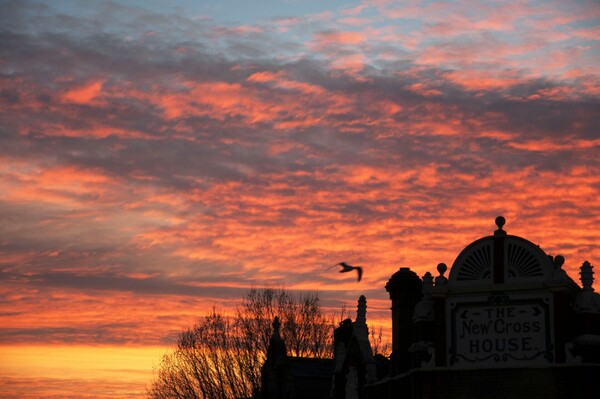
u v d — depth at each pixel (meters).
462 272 38.00
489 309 37.38
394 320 44.47
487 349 37.12
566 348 35.97
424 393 37.53
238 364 83.19
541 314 36.66
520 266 37.31
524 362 36.50
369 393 45.16
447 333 37.75
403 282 44.12
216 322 85.38
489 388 36.75
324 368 59.44
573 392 35.59
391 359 44.25
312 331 85.62
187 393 83.75
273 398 59.69
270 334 83.06
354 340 47.69
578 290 37.97
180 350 85.50
